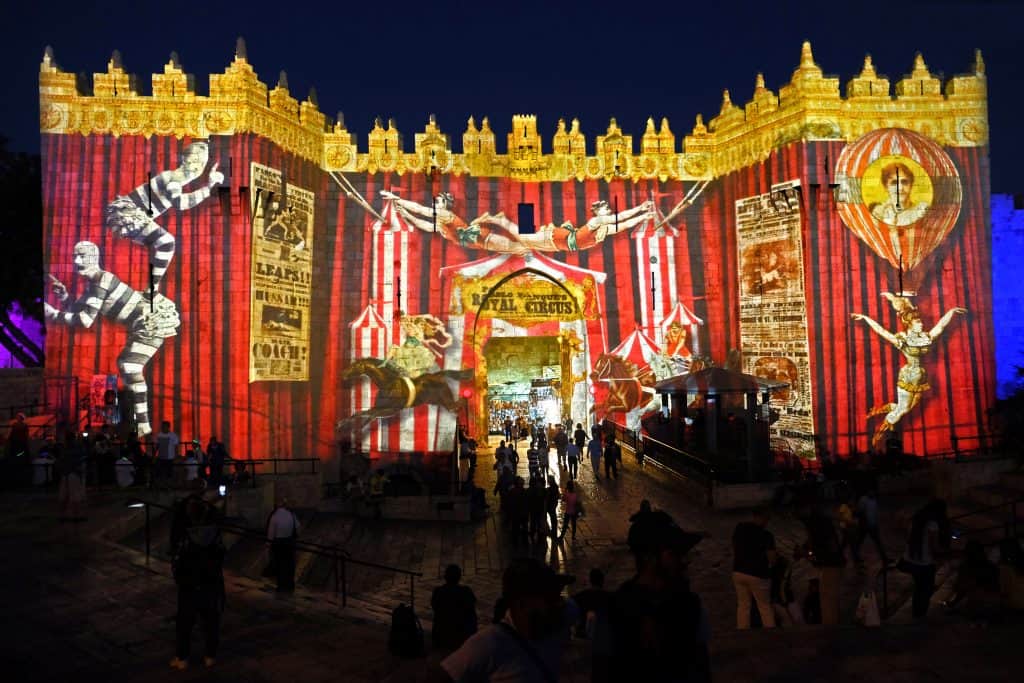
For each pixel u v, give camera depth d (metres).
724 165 28.39
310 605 10.60
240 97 23.62
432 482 25.14
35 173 30.22
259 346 23.78
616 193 28.91
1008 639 7.44
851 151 25.41
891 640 7.50
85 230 22.84
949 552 10.22
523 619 3.95
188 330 23.00
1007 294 30.39
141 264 22.97
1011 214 30.67
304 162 26.36
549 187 28.89
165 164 23.28
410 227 28.05
